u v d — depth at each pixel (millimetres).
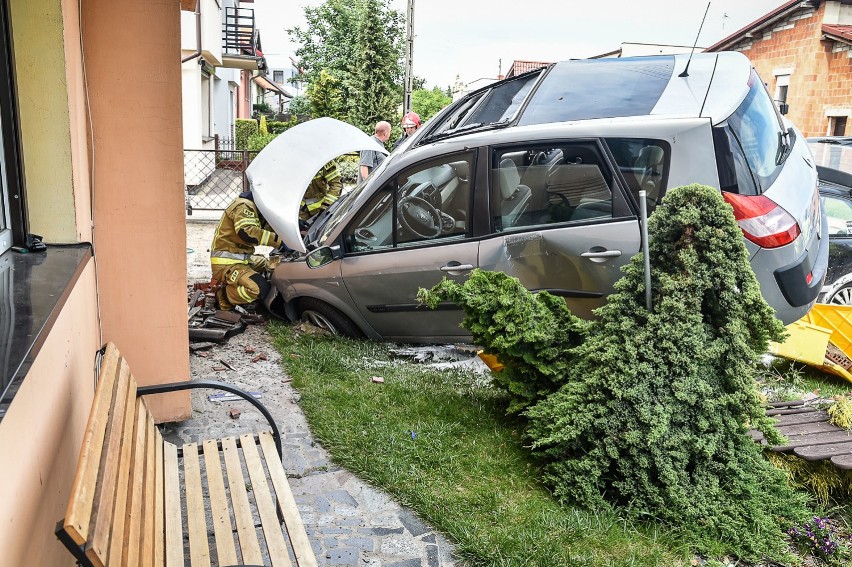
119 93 3977
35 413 2016
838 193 7934
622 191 5125
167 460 3131
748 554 3346
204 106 23453
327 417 4566
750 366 3678
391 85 32750
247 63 26344
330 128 6746
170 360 4371
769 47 24469
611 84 5676
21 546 1827
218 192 16109
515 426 4504
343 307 6301
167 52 3996
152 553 2309
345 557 3184
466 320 4379
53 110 3258
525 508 3576
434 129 6594
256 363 5719
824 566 3402
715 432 3576
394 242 6008
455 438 4305
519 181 5500
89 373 3461
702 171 4914
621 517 3502
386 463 3961
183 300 4316
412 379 5297
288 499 2891
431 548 3279
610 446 3592
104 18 3879
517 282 4293
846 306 6441
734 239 3604
